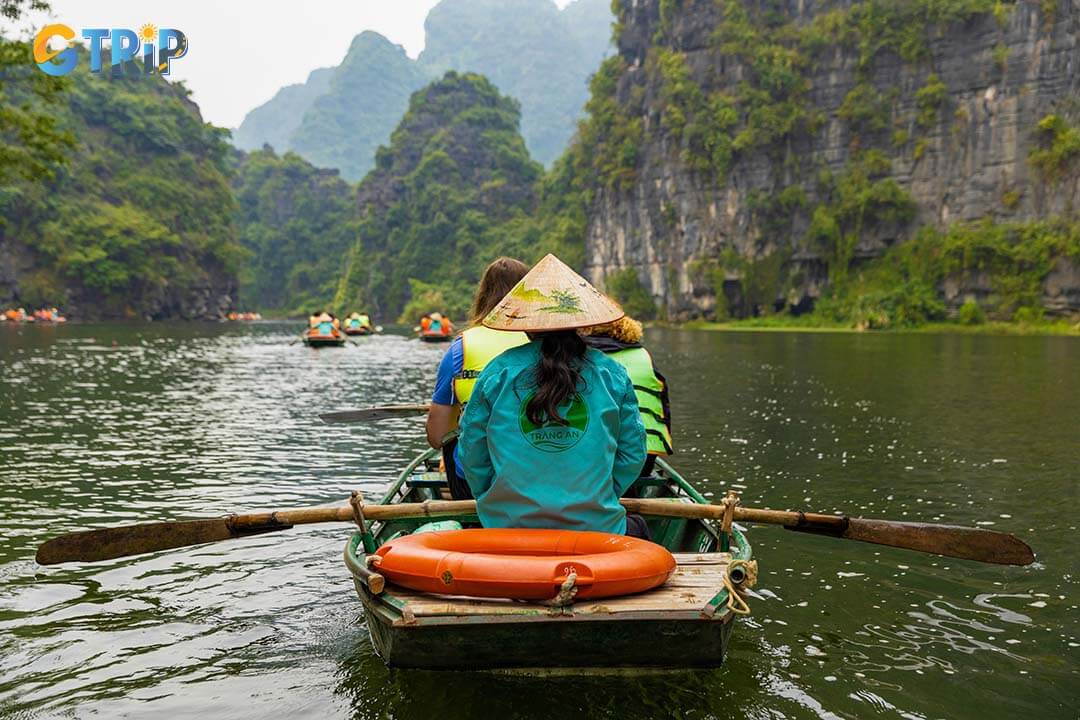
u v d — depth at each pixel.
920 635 4.13
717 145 74.75
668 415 4.77
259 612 4.43
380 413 7.61
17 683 3.59
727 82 75.75
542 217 116.00
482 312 4.38
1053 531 6.00
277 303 161.25
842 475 7.86
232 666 3.75
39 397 14.73
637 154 83.62
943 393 14.92
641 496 5.67
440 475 5.52
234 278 112.94
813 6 72.75
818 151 72.12
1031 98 60.59
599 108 88.75
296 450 9.39
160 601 4.59
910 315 63.19
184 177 108.44
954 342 38.78
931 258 65.19
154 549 3.98
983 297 62.66
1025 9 60.50
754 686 3.54
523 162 129.12
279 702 3.39
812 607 4.51
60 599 4.61
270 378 19.08
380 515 3.95
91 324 70.00
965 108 64.19
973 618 4.37
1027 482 7.55
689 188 77.69
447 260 121.50
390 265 128.00
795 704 3.38
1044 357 25.70
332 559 5.36
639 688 3.35
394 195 133.25
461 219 122.19
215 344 36.22
